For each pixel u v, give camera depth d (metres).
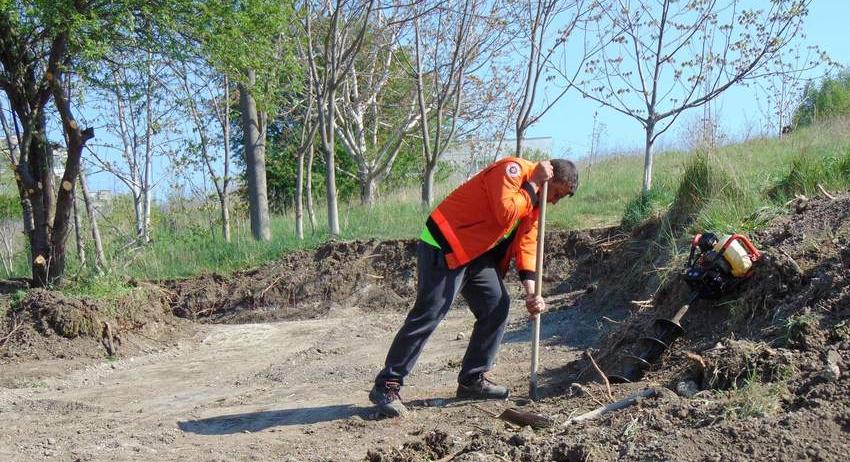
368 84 20.69
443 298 5.52
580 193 14.41
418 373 7.12
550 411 5.07
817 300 4.96
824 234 5.81
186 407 6.88
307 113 14.44
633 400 4.73
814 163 8.30
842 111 18.22
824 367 4.21
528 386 6.09
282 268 12.73
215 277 12.85
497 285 5.71
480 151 20.75
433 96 18.55
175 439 5.78
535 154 22.38
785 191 8.17
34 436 6.14
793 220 6.58
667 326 5.48
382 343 9.03
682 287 5.93
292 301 12.20
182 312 12.33
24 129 11.84
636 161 18.72
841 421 3.67
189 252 14.00
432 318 5.53
